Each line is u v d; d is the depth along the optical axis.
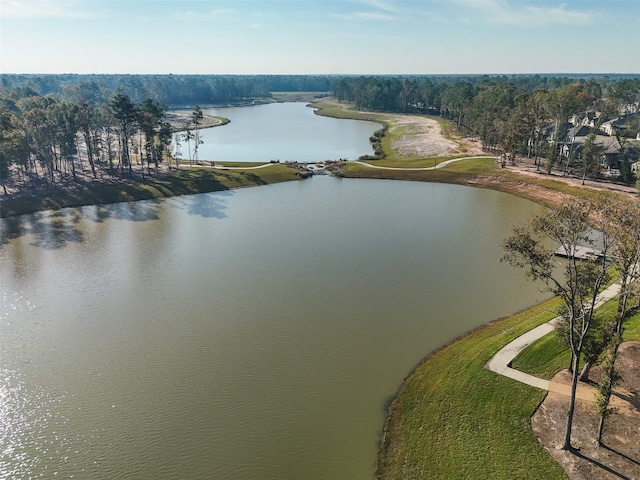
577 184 109.44
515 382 40.25
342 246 78.81
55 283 64.94
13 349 49.06
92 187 112.69
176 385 43.12
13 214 95.81
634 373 40.44
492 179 123.19
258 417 39.00
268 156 170.12
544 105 131.00
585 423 35.28
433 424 36.69
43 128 114.69
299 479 33.09
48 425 38.41
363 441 36.47
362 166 143.88
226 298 60.09
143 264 71.56
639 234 32.72
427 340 50.03
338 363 46.06
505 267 69.69
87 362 46.72
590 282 35.12
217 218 95.75
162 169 134.88
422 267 69.75
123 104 125.38
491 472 31.67
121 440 36.75
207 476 33.44
